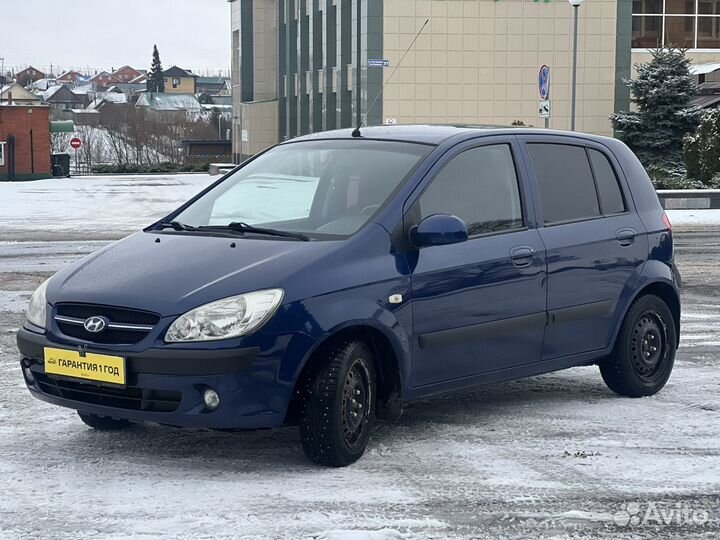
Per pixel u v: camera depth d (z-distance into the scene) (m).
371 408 5.75
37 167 50.78
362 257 5.71
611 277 7.03
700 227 21.17
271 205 6.33
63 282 5.79
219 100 179.88
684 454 5.93
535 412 6.87
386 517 4.85
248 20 62.78
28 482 5.34
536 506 5.04
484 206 6.41
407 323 5.83
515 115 42.06
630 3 42.09
